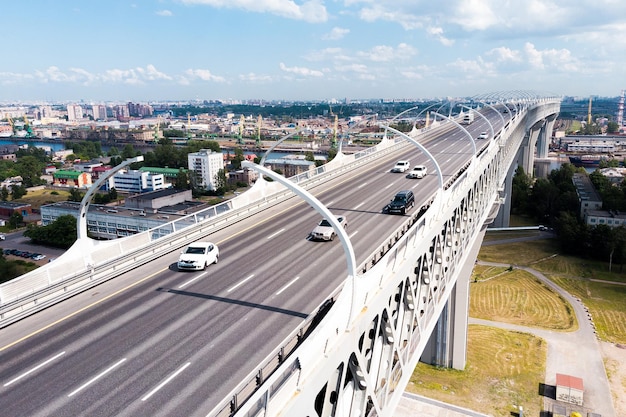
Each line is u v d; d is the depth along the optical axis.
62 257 26.30
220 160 195.38
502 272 86.06
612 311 70.31
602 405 48.50
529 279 82.62
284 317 22.20
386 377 22.50
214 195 178.00
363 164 69.25
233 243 34.44
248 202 42.84
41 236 115.69
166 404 15.94
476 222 48.94
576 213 112.12
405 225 36.81
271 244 33.91
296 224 39.12
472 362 56.81
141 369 18.16
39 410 15.81
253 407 12.27
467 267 54.12
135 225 105.38
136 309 23.67
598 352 58.69
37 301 23.70
